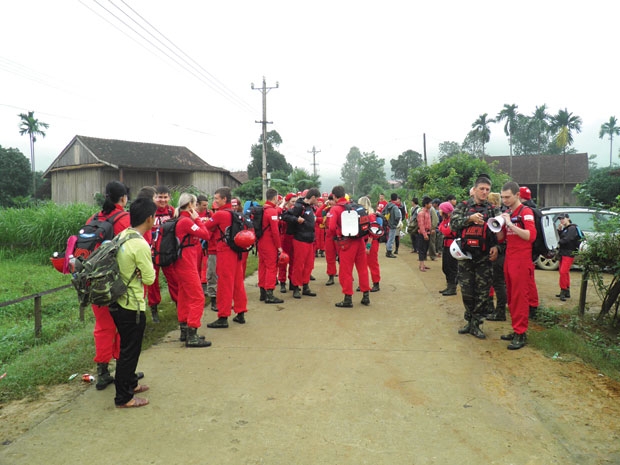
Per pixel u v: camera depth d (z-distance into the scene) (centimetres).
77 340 510
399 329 559
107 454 281
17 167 4359
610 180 2927
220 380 400
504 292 591
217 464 271
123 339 344
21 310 764
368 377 405
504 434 304
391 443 293
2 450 285
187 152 3438
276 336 531
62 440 297
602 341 532
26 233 1305
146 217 356
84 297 329
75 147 3020
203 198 732
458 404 350
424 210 989
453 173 1881
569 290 778
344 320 602
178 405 350
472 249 506
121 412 338
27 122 5234
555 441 295
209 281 668
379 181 6719
